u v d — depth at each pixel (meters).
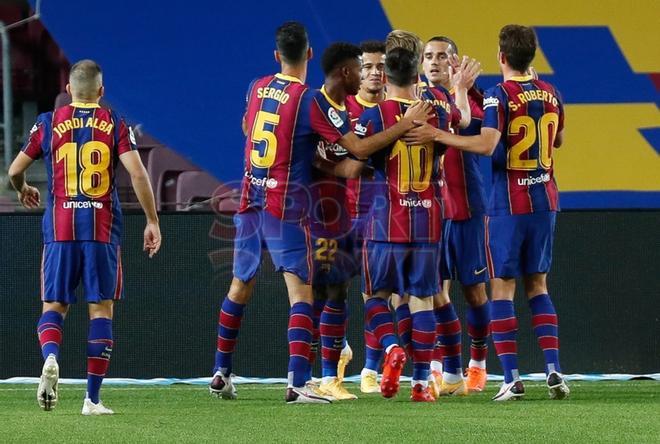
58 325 19.14
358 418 17.77
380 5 29.30
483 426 16.69
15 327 27.62
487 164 28.31
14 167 19.61
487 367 28.11
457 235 23.06
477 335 23.81
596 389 24.20
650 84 29.20
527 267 21.41
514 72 21.28
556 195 21.45
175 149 28.84
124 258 27.77
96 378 19.06
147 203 19.47
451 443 14.97
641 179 29.05
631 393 22.94
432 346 20.75
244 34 29.11
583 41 29.36
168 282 27.81
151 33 29.08
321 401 20.14
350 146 19.80
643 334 28.12
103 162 19.09
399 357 19.53
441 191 20.81
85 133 19.08
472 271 23.14
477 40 29.33
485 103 20.94
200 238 27.89
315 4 29.19
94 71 19.38
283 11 29.17
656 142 29.12
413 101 20.44
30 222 27.62
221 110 28.95
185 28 29.09
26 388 25.39
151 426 16.97
